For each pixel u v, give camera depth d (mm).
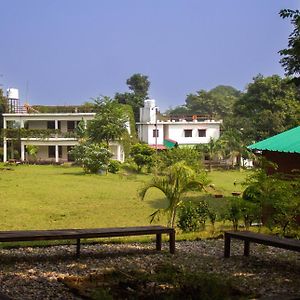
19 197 19000
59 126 45906
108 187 23672
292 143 12141
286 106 41344
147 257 7617
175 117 53094
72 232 7215
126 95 64375
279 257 7824
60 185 23891
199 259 7562
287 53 6164
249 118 45344
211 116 52344
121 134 39438
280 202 9719
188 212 11102
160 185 10891
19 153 44375
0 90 49906
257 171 10719
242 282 6031
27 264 6855
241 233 7637
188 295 4676
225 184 27078
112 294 5012
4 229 11961
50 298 5172
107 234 7336
